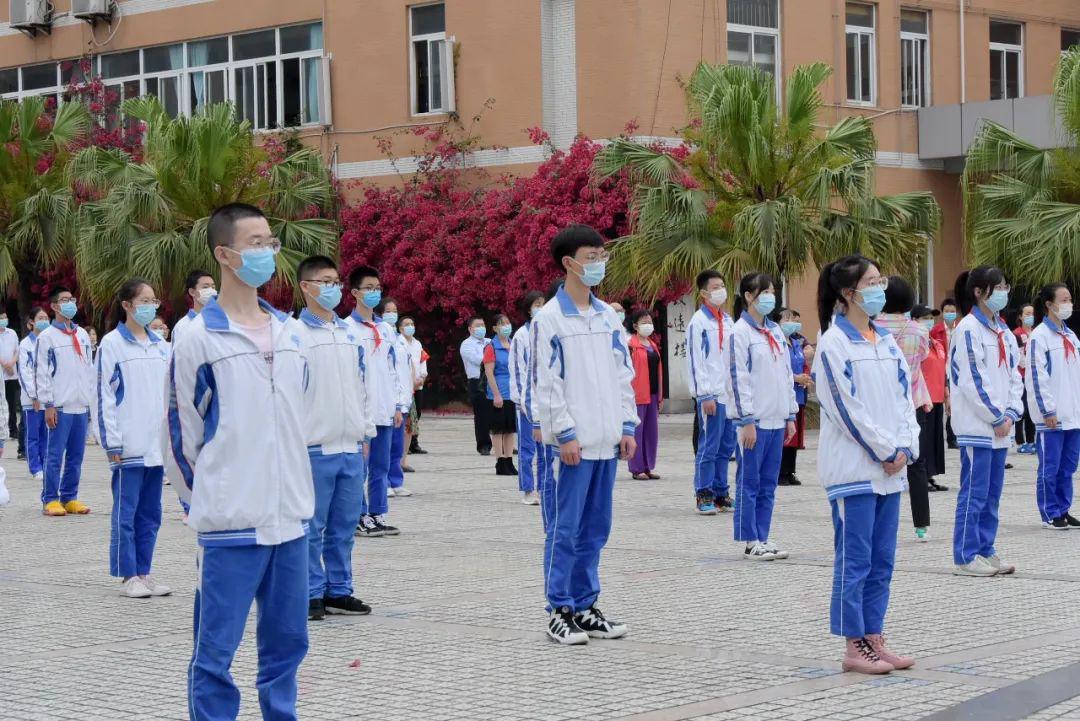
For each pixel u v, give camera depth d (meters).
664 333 26.50
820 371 7.31
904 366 7.45
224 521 5.36
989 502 9.84
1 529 13.14
